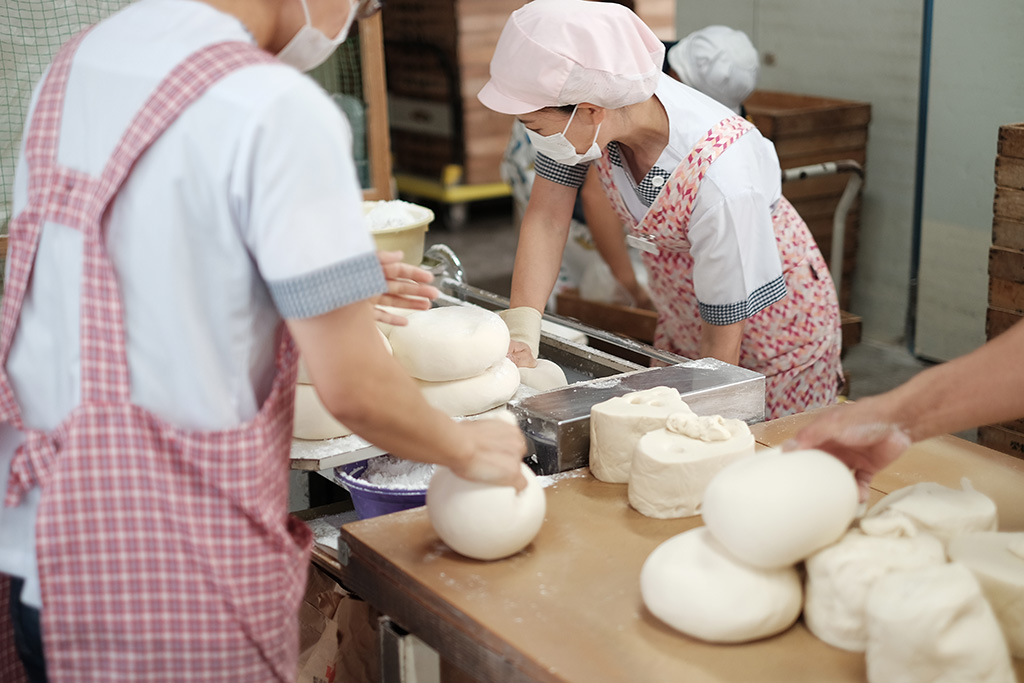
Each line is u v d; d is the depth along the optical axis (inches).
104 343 40.2
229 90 38.9
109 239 40.5
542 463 62.8
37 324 43.2
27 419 44.3
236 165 38.6
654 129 78.0
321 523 64.6
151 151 39.5
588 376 77.9
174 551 40.9
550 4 71.7
